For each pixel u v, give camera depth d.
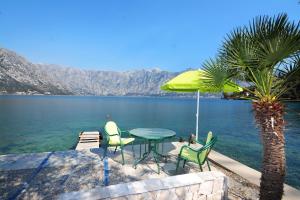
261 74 2.95
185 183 3.13
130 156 5.88
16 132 16.67
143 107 54.28
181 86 5.08
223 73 3.13
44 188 3.94
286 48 2.54
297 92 2.99
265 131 3.00
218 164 5.39
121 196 2.73
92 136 9.54
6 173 4.57
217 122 24.05
